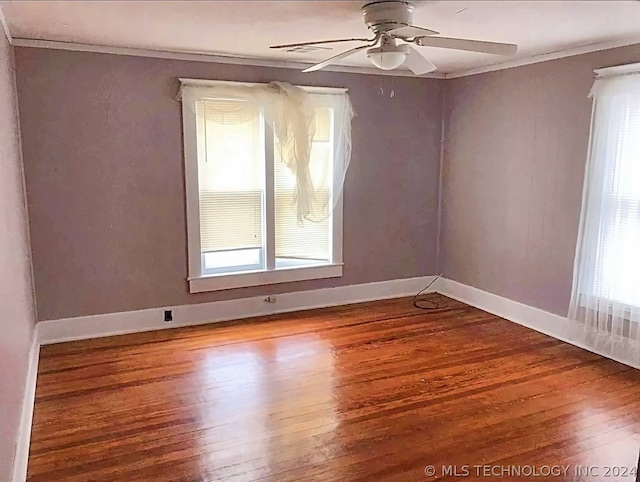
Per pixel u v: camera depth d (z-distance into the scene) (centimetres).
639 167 358
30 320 366
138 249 438
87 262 421
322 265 512
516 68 456
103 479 247
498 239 491
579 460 262
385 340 429
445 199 554
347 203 514
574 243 417
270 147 470
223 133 454
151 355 394
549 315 444
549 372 366
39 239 404
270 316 489
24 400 282
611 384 347
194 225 453
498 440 280
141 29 344
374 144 518
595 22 321
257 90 453
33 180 395
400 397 329
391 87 515
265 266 489
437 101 541
